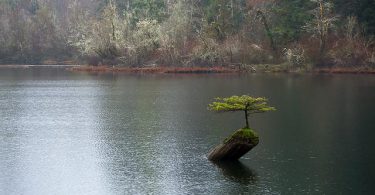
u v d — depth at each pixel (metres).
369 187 21.48
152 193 21.09
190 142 29.78
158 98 50.28
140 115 39.78
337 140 29.75
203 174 23.39
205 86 61.31
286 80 68.75
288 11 92.12
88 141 30.52
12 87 63.72
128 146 29.08
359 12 88.75
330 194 20.75
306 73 82.88
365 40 86.69
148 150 28.03
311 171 23.70
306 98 48.03
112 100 49.38
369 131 32.22
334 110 40.50
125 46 97.75
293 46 90.56
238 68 88.25
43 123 36.81
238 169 24.11
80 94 55.16
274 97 48.97
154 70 89.94
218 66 90.69
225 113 40.12
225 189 21.38
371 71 81.38
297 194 20.77
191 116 38.88
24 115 40.53
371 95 49.81
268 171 23.72
